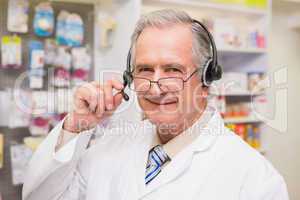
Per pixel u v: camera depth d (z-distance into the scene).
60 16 2.09
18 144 2.09
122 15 2.09
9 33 2.06
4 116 2.04
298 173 3.11
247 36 2.52
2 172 2.10
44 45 2.10
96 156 1.08
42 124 2.04
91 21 2.27
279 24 2.99
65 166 0.94
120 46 2.08
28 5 2.04
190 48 0.84
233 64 2.82
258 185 0.84
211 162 0.90
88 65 2.15
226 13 2.53
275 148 3.00
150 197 0.88
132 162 0.99
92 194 1.00
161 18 0.84
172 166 0.90
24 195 0.95
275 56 2.97
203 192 0.85
